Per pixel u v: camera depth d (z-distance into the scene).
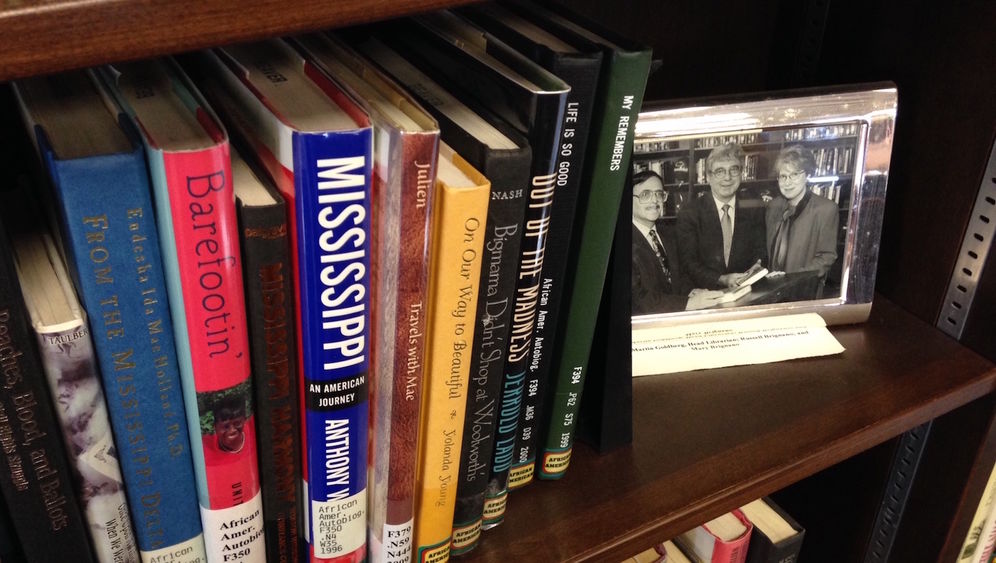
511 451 0.60
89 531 0.48
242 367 0.46
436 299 0.48
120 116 0.41
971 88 0.71
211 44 0.33
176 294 0.42
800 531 0.86
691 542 0.87
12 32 0.30
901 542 0.89
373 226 0.46
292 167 0.41
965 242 0.75
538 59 0.50
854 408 0.71
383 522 0.55
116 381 0.44
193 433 0.47
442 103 0.51
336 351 0.47
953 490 0.82
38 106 0.43
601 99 0.51
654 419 0.70
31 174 0.49
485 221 0.47
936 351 0.77
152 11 0.32
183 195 0.39
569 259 0.57
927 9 0.73
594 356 0.64
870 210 0.76
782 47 0.90
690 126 0.70
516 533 0.62
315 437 0.50
